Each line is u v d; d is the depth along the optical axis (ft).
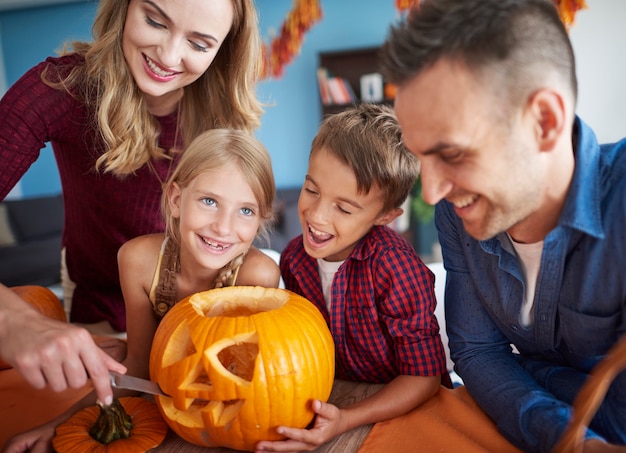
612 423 2.56
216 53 4.06
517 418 2.70
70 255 4.88
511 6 2.06
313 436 2.67
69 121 3.89
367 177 3.20
